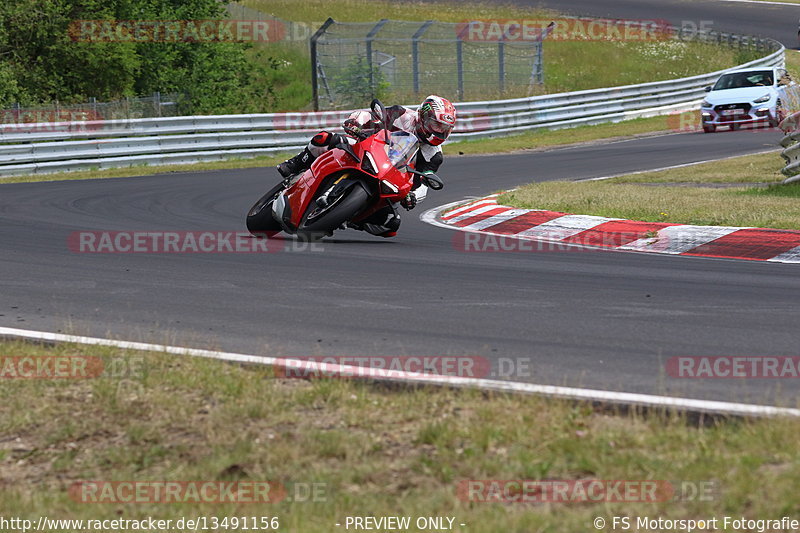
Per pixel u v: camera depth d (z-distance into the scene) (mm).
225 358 20672
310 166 35250
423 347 21766
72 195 56719
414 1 192625
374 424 16641
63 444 16094
